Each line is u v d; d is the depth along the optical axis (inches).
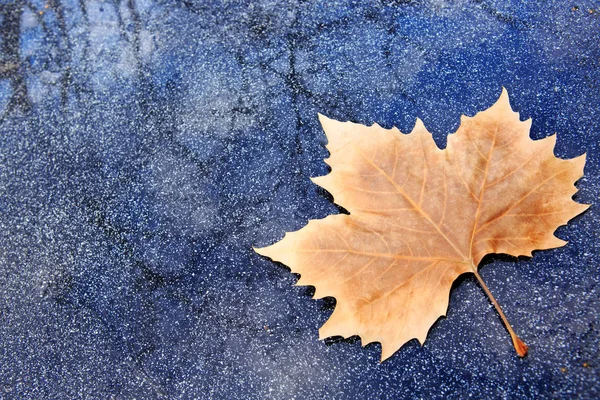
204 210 22.8
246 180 22.9
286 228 22.5
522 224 21.0
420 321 20.8
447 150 21.0
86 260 22.7
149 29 24.3
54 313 22.4
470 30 23.4
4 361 22.2
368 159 21.0
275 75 23.5
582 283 21.5
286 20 24.0
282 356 21.7
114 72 24.0
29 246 22.9
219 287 22.2
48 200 23.2
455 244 20.9
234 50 23.9
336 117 23.1
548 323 21.3
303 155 22.9
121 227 22.8
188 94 23.6
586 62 23.0
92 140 23.5
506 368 21.2
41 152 23.6
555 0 23.5
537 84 22.9
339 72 23.4
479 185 21.0
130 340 22.1
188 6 24.4
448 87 23.0
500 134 21.1
